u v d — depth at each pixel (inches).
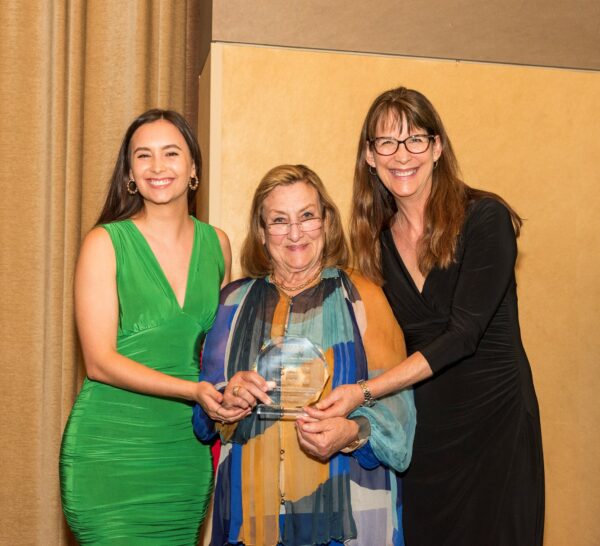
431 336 87.0
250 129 113.2
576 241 122.2
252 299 78.7
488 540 84.7
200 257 90.9
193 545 89.2
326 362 74.4
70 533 130.1
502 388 86.0
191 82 133.9
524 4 120.5
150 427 86.0
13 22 126.0
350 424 71.6
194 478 88.4
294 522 72.6
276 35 113.6
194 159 91.6
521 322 121.0
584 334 122.4
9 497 128.7
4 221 127.3
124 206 91.6
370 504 73.8
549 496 121.5
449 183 86.7
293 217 76.5
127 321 86.6
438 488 87.0
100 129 129.0
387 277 90.4
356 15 115.7
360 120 116.0
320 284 78.1
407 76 117.2
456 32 118.5
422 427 88.1
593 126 122.7
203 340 90.9
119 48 128.9
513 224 90.0
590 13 122.6
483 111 119.5
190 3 133.9
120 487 85.1
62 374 129.9
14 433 128.6
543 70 121.1
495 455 85.1
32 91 126.9
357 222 91.9
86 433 85.7
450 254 84.7
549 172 121.5
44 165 127.5
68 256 129.3
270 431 73.8
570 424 122.0
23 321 128.3
